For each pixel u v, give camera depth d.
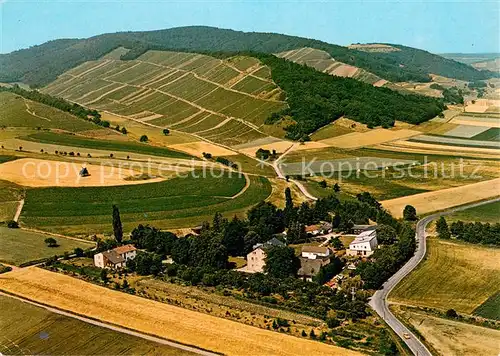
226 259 149.50
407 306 123.38
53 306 122.56
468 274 139.75
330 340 108.25
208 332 111.38
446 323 115.00
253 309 122.81
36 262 149.50
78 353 104.56
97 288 132.88
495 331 111.31
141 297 128.38
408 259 151.25
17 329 113.06
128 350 105.06
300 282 134.88
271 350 104.50
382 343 106.44
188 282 138.62
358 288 132.38
